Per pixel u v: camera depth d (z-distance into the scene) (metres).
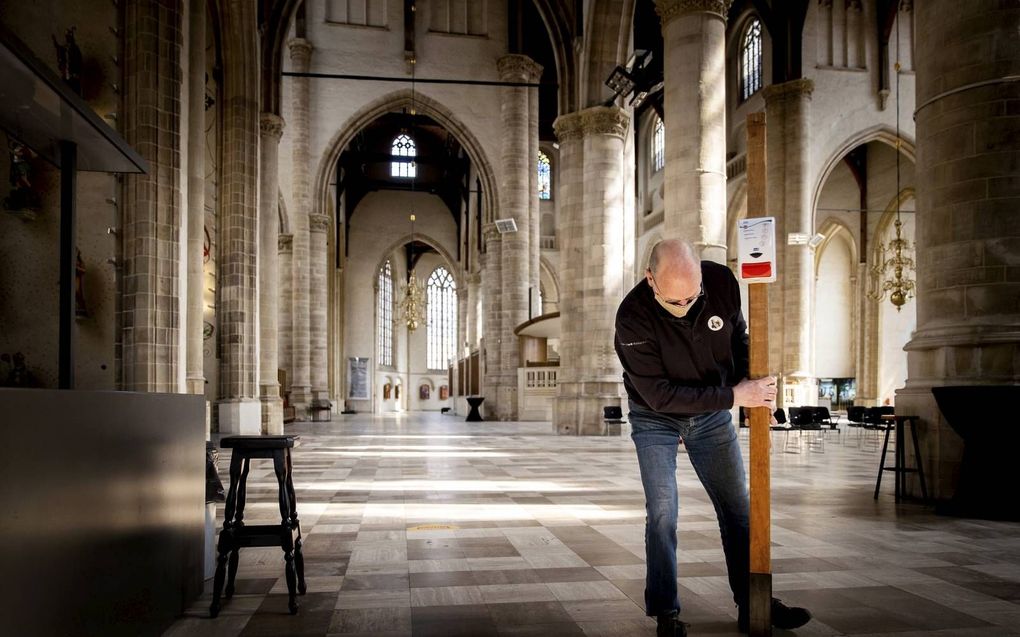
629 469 11.73
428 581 4.75
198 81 15.24
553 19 22.25
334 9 34.97
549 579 4.80
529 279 33.88
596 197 20.89
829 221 38.09
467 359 45.94
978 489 7.11
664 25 14.83
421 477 10.62
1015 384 7.33
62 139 3.62
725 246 14.32
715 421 3.59
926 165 8.24
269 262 23.28
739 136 35.44
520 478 10.48
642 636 3.67
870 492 8.98
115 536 3.10
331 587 4.62
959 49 7.85
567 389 21.53
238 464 4.21
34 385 12.29
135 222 12.31
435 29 35.44
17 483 2.32
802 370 26.39
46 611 2.50
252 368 19.72
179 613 4.02
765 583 3.48
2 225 12.26
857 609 4.10
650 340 3.46
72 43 12.55
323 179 34.91
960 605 4.18
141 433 3.43
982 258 7.65
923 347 8.03
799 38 28.02
